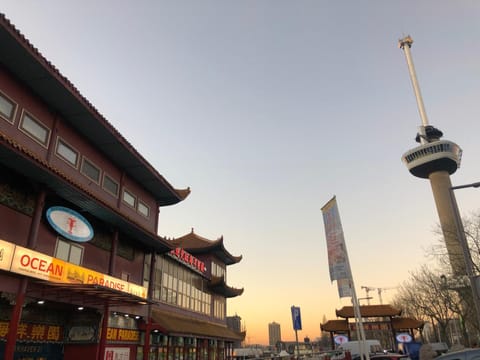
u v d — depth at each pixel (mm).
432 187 118250
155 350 26531
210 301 40906
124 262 23781
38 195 15945
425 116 129875
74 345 20078
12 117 15984
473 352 11227
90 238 18766
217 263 44438
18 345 17609
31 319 17953
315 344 99875
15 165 14477
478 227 38219
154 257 27109
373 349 41125
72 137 19953
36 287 15586
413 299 64875
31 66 15875
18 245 14266
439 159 116125
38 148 17281
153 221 28594
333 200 24891
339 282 23281
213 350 38625
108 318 21031
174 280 31891
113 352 21281
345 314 53125
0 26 13688
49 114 18312
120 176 24453
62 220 17281
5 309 16172
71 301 17641
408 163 123625
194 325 32562
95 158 21891
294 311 21906
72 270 16797
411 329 50969
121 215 19953
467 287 40156
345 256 23250
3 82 15750
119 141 21609
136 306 23484
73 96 17750
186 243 43406
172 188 28391
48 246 17078
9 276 13977
